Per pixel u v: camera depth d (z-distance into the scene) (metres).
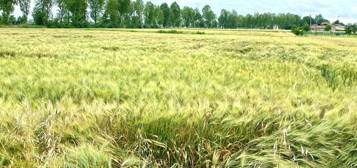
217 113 2.22
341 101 2.87
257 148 2.08
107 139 2.01
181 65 5.23
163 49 10.77
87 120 2.10
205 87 3.23
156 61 5.67
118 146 2.02
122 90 3.05
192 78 3.86
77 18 85.31
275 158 1.94
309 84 3.88
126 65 4.84
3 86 3.16
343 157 2.11
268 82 3.86
